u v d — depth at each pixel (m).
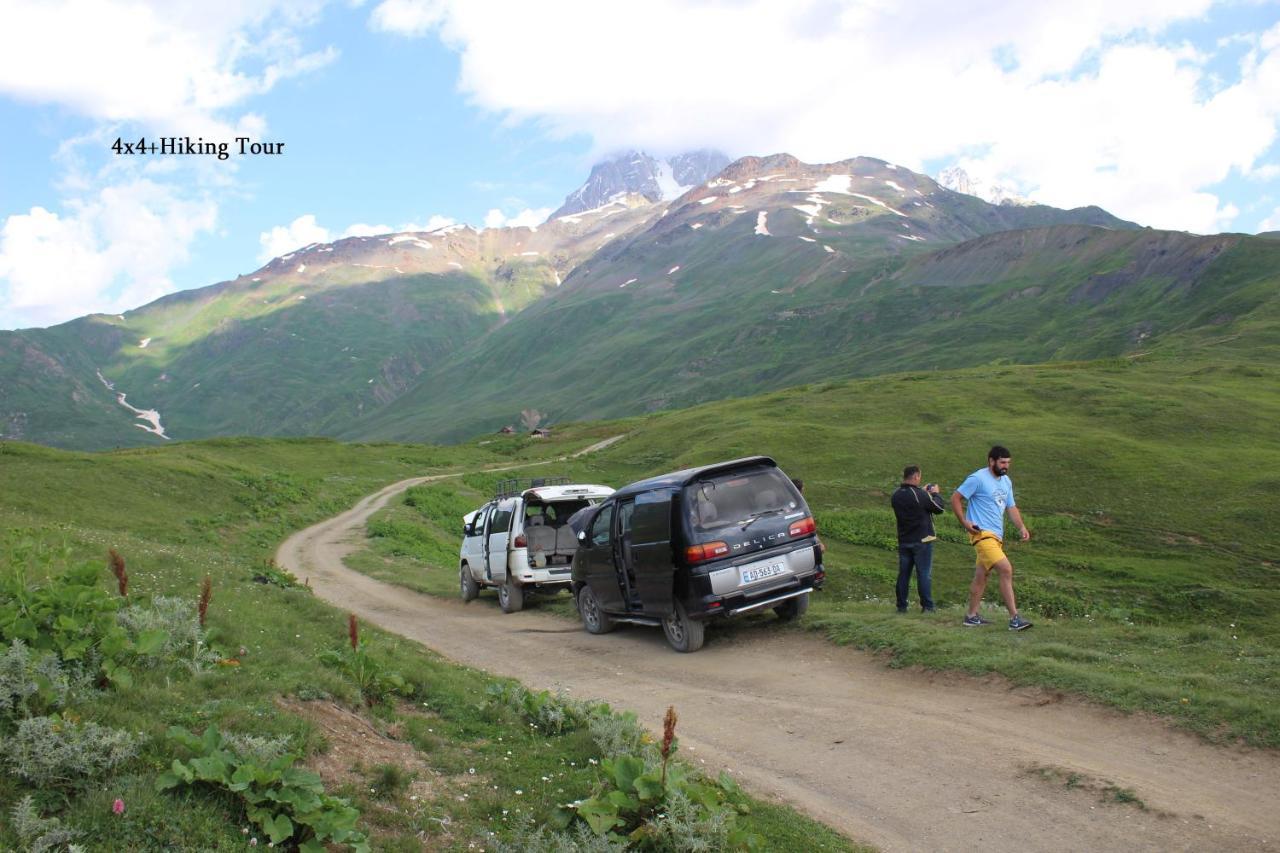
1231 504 42.75
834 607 14.13
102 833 4.00
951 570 33.53
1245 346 126.75
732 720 8.48
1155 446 57.97
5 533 14.66
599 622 14.16
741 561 11.55
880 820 5.92
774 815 5.94
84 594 6.14
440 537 48.12
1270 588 32.09
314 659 8.06
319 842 4.38
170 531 40.78
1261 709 6.65
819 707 8.61
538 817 5.41
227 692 6.31
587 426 141.25
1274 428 62.78
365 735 6.37
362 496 70.75
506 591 17.98
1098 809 5.72
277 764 4.64
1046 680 8.11
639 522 12.42
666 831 5.04
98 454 67.31
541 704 7.88
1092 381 87.38
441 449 120.12
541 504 18.25
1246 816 5.39
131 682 5.81
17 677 5.08
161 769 4.61
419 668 9.22
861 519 42.59
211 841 4.12
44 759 4.31
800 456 65.50
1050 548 39.09
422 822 5.07
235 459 86.06
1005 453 10.55
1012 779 6.34
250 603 12.02
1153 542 38.75
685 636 11.78
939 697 8.41
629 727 7.05
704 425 92.69
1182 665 8.15
